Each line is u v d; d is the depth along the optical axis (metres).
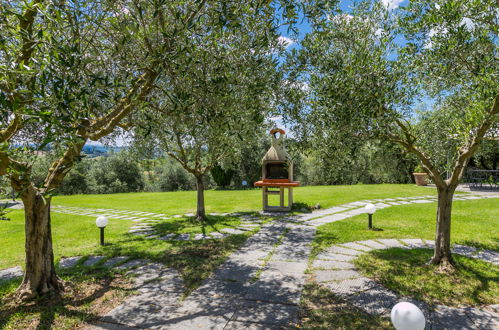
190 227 8.95
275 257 5.95
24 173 2.88
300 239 7.26
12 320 3.62
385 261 5.47
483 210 10.17
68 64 2.38
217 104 3.46
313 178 28.81
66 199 16.75
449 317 3.55
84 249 6.79
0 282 4.84
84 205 14.26
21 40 2.88
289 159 5.38
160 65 3.12
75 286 4.59
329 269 5.20
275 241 7.14
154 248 6.72
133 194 19.30
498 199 12.56
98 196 18.23
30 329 3.43
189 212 11.83
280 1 3.19
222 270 5.27
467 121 4.14
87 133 3.34
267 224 9.11
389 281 4.59
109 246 7.02
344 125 4.00
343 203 12.84
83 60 2.70
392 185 19.73
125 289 4.51
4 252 6.65
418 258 5.54
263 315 3.68
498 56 4.04
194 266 5.48
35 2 2.73
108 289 4.52
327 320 3.53
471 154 4.71
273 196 15.98
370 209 8.08
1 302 4.08
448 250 5.08
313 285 4.54
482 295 4.10
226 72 3.61
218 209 12.38
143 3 3.04
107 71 3.42
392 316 2.66
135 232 8.58
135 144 8.05
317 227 8.49
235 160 10.16
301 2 3.42
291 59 4.63
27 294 4.16
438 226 5.15
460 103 4.82
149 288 4.55
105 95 2.71
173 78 3.24
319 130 4.65
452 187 5.02
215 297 4.21
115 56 3.30
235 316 3.67
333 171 4.98
